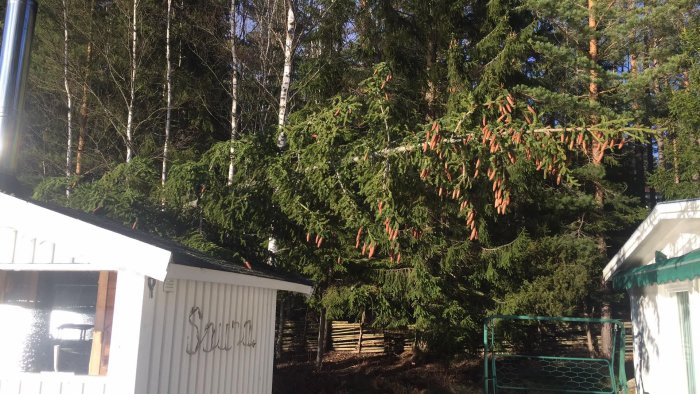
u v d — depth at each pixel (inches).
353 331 650.8
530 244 505.4
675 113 524.7
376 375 519.2
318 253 374.3
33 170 668.7
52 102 684.1
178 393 187.6
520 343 596.1
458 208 431.5
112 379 166.1
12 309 195.0
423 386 486.6
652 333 351.3
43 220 176.4
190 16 646.5
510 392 482.3
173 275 176.9
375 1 536.1
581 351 629.0
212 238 350.3
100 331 180.1
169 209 350.0
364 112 272.8
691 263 251.1
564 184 569.0
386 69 259.1
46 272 196.5
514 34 497.0
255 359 249.4
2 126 225.0
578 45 626.2
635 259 369.1
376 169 253.4
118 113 650.2
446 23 534.3
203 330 204.5
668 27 608.1
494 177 224.8
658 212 298.7
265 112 637.9
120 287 170.7
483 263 502.3
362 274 458.0
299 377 434.9
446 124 224.7
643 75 554.9
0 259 179.5
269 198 325.7
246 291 242.4
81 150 630.5
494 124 214.5
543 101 503.5
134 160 362.9
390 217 245.3
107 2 705.0
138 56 647.8
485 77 484.1
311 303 462.6
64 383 172.9
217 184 325.4
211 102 716.7
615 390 379.2
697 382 279.1
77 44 660.1
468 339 517.7
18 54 235.0
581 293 518.6
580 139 205.6
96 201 323.9
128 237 169.5
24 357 190.1
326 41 531.5
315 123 278.7
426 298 452.8
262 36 579.5
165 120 678.5
